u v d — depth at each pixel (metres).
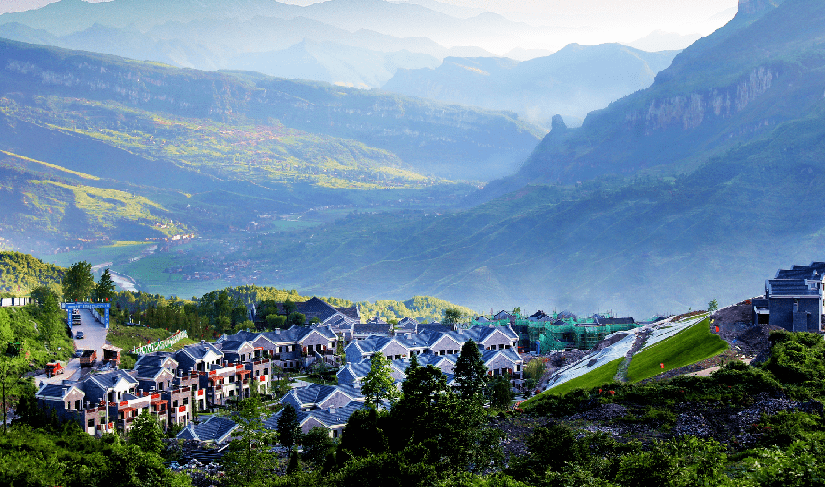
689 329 188.62
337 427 151.50
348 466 102.44
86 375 162.62
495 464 114.00
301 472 111.75
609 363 194.25
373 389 145.50
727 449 114.88
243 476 120.69
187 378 170.38
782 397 127.19
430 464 100.38
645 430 126.19
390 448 110.94
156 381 162.62
